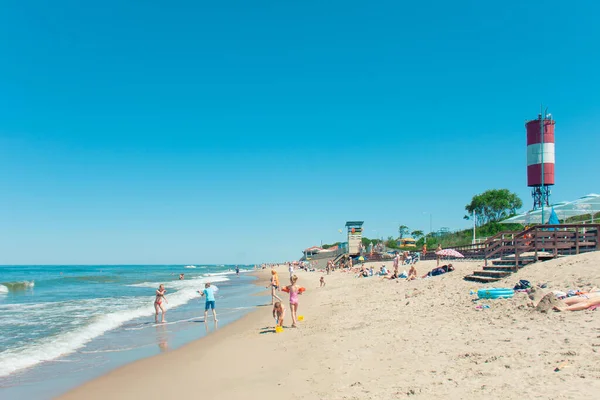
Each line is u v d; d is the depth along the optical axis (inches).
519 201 3097.9
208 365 381.4
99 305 938.1
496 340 320.8
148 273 3784.5
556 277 515.2
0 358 435.8
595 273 481.4
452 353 304.3
